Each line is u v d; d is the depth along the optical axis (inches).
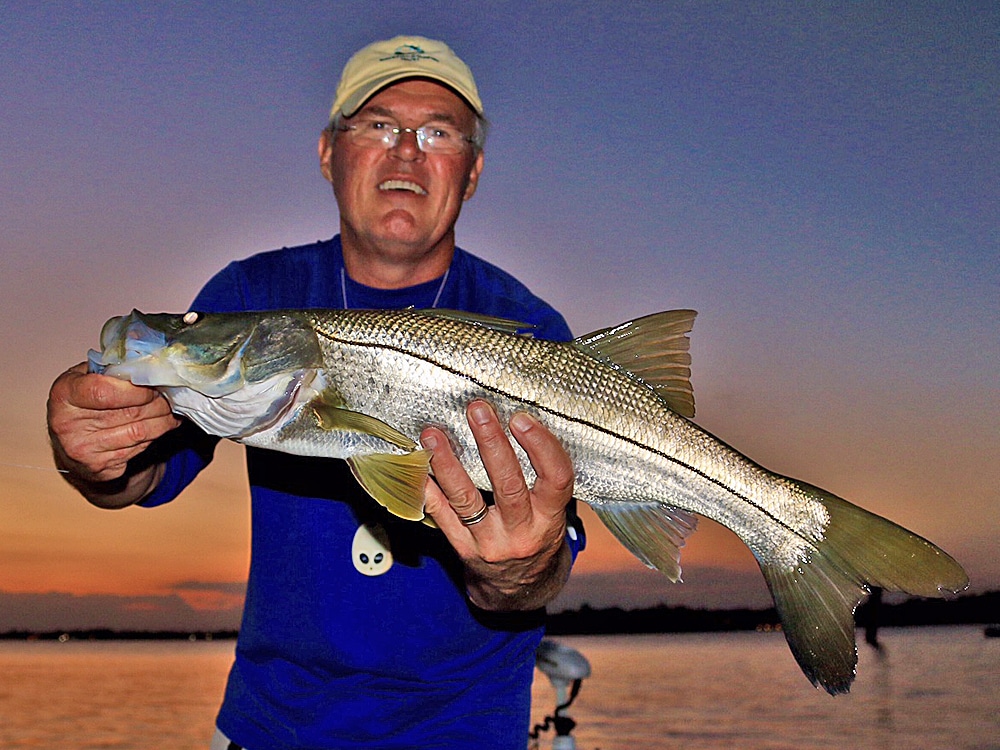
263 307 35.3
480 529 27.3
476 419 25.9
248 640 34.5
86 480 29.9
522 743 33.8
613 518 30.8
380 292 35.8
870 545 30.8
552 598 31.9
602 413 29.8
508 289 37.2
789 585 31.5
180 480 34.2
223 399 28.1
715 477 30.9
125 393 26.1
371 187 34.8
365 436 28.5
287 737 33.1
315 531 33.2
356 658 32.9
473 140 36.4
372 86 34.7
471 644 33.5
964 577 30.0
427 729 32.7
